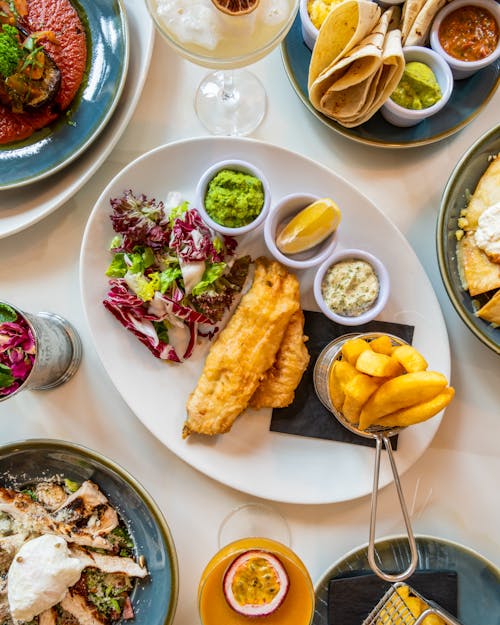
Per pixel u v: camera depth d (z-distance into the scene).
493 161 0.68
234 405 0.66
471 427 0.71
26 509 0.67
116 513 0.69
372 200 0.71
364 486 0.68
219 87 0.72
